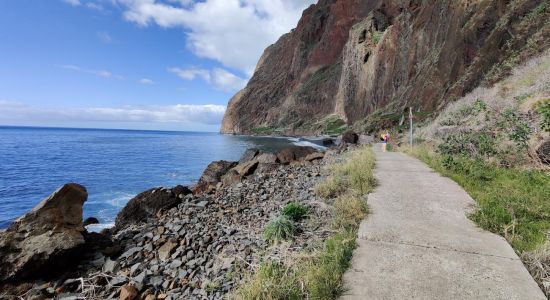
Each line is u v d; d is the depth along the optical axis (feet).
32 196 66.54
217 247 20.58
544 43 65.46
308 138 280.10
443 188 25.11
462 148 37.32
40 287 17.90
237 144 246.06
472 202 20.94
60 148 199.62
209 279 16.70
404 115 145.69
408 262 13.53
